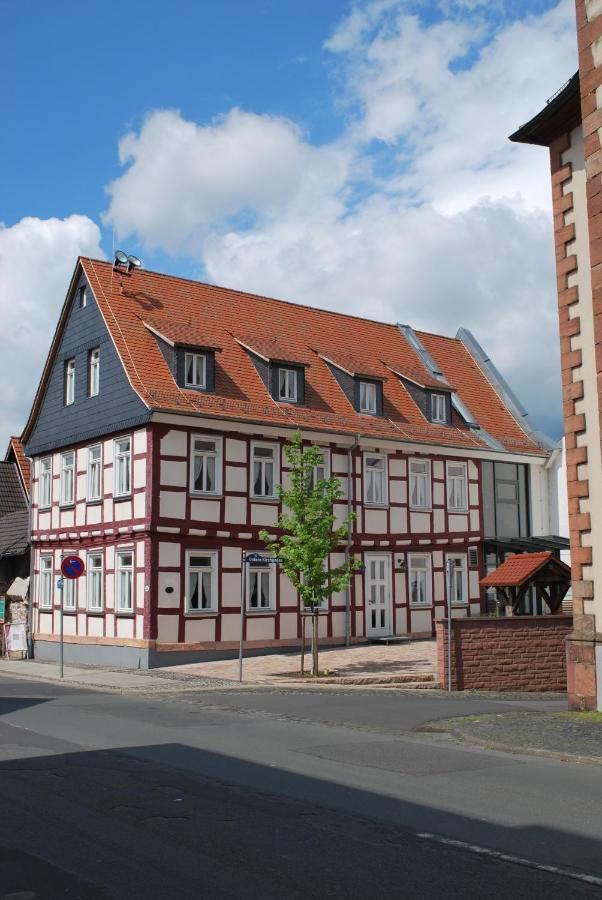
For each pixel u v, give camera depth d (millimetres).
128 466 28203
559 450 37875
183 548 27359
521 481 37438
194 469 27844
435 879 6332
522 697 20672
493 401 39500
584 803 8742
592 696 15789
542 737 13000
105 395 29203
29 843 7227
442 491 34656
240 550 28641
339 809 8414
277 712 16531
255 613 28750
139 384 27672
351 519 24328
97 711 16375
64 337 32094
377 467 32844
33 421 33594
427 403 35188
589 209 15812
